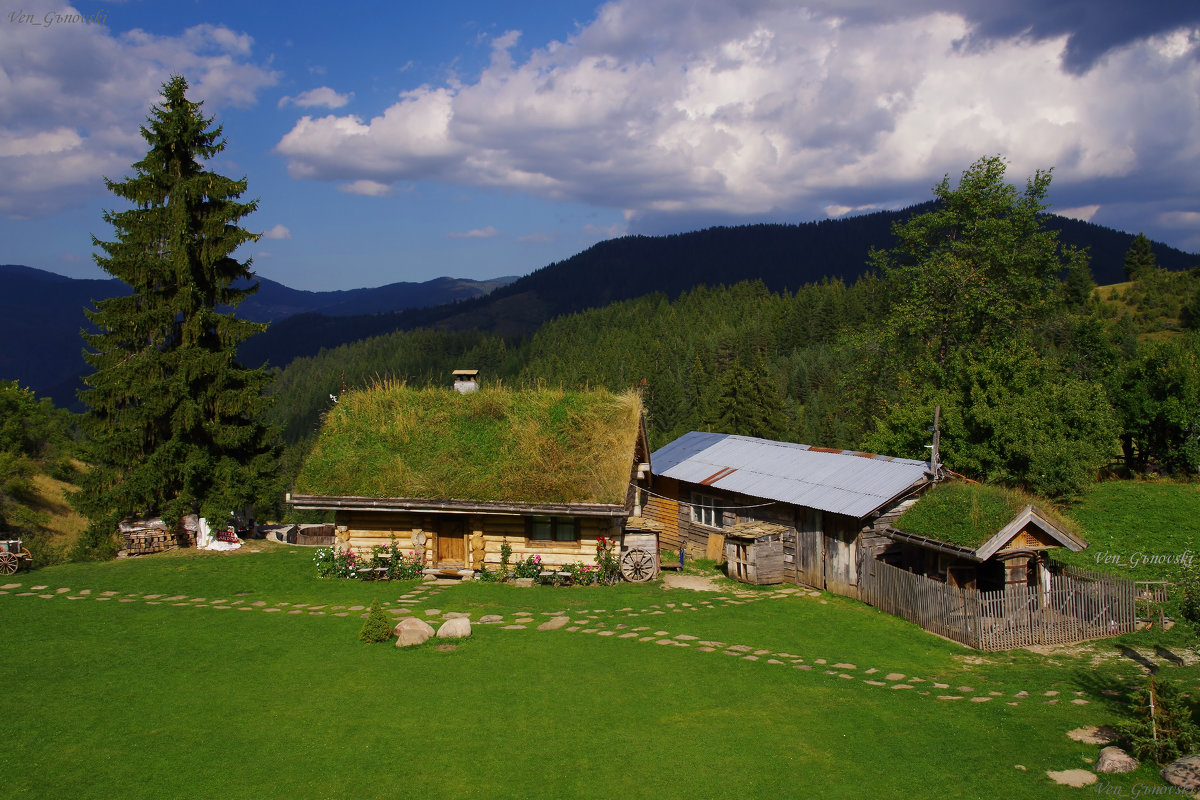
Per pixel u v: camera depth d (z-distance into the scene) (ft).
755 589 71.51
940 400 100.53
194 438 85.61
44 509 174.91
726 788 32.37
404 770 33.45
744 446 95.09
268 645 50.47
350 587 67.36
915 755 35.70
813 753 35.91
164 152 83.82
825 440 263.70
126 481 82.07
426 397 79.97
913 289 130.00
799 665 49.16
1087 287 401.08
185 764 33.63
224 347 86.94
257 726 37.70
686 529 92.89
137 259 80.74
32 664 45.98
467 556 71.87
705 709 41.19
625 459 70.74
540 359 612.70
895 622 60.64
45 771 32.68
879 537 67.36
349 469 71.10
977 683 46.52
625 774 33.47
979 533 57.47
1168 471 131.64
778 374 395.14
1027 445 92.38
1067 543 58.70
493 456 71.51
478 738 36.78
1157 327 355.56
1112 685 46.03
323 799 30.89
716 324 556.51
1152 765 34.04
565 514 67.21
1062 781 32.71
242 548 85.66
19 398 193.57
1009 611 54.60
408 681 44.11
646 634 54.85
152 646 49.93
